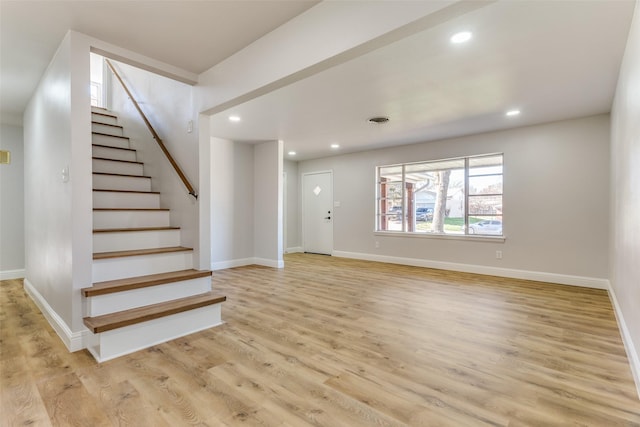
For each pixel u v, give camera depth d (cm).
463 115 430
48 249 307
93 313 245
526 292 412
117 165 401
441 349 247
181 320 273
